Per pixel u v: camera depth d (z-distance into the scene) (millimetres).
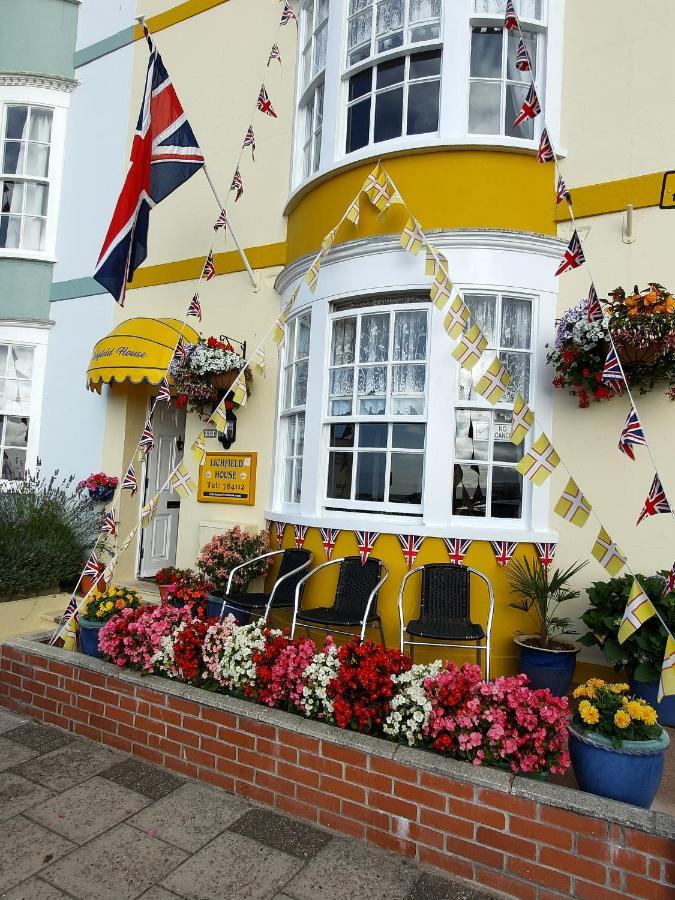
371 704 3016
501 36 5051
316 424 5242
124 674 3691
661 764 2557
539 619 4508
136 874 2553
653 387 4449
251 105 6727
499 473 4754
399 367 4922
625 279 4629
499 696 2742
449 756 2752
